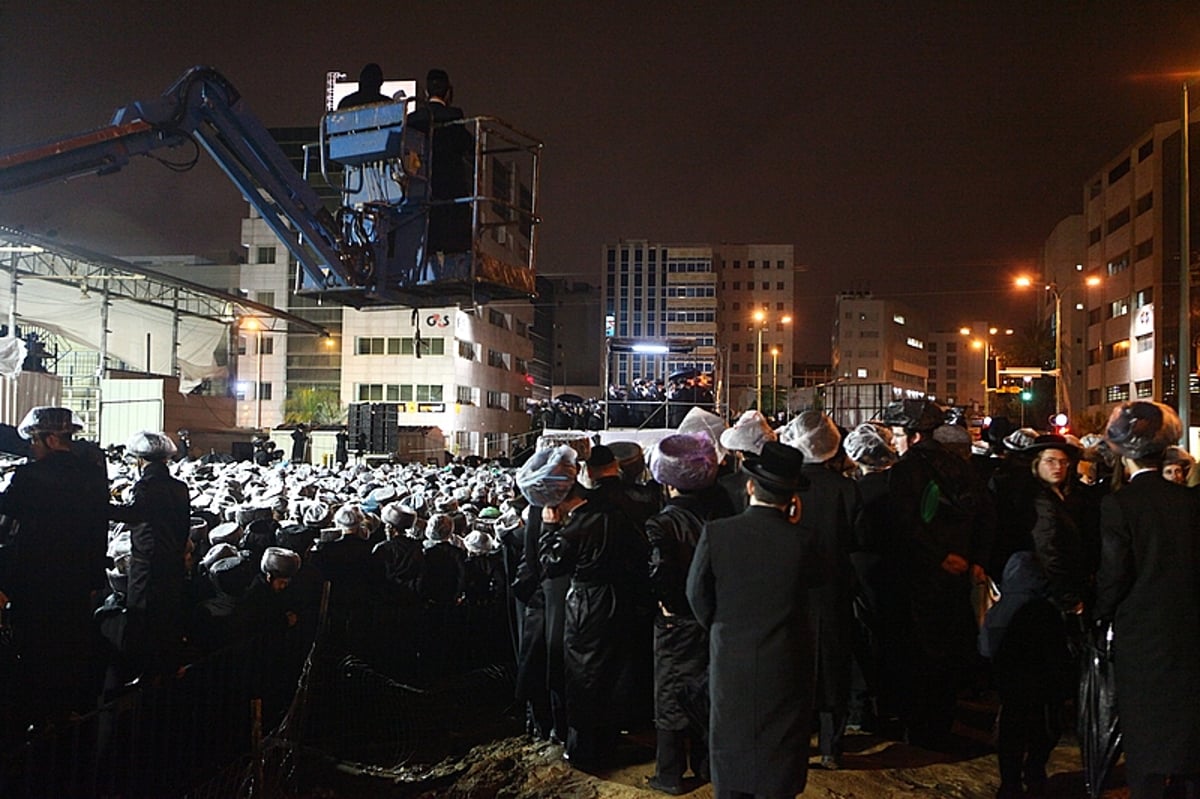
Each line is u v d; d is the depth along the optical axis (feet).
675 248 441.27
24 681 17.19
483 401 225.15
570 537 18.04
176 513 19.49
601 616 18.39
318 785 19.80
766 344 453.17
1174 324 185.06
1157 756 14.26
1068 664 17.29
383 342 202.18
